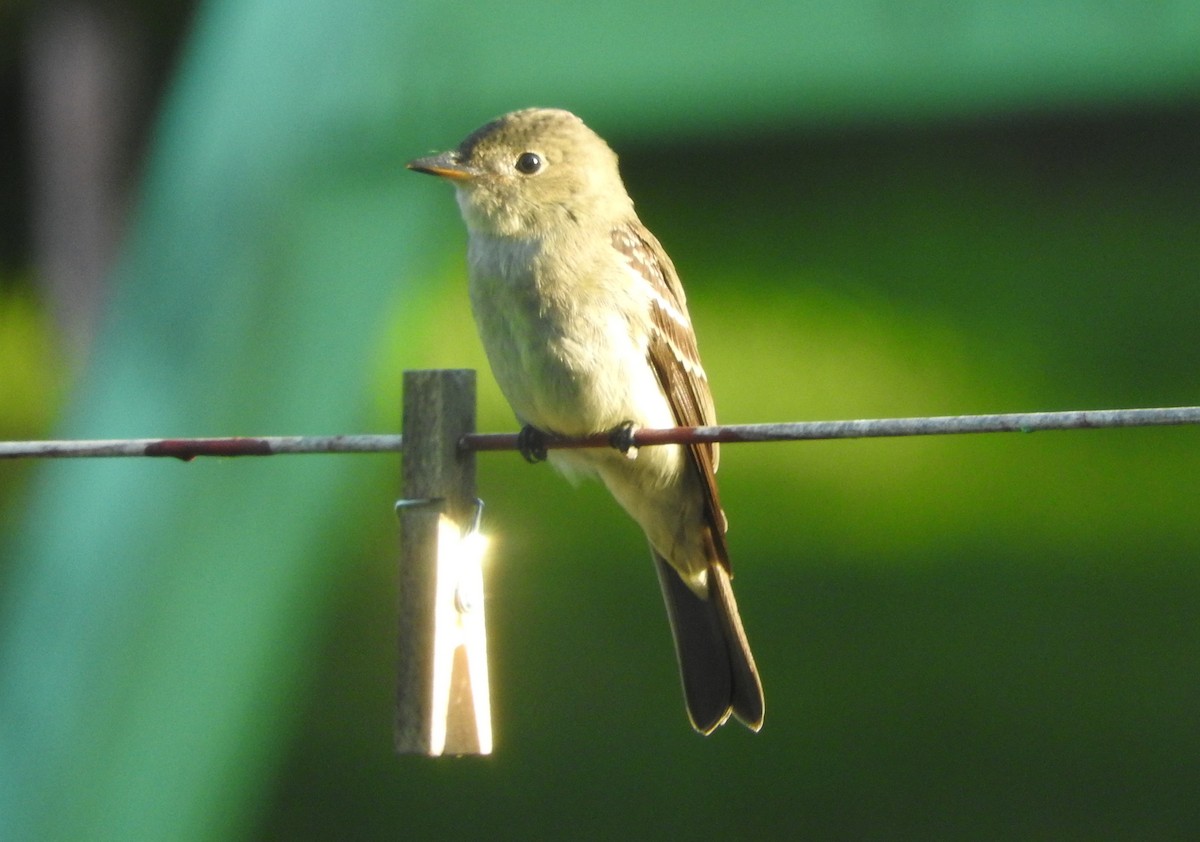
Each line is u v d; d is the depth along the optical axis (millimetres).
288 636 11156
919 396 19672
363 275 11703
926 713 12633
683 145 20453
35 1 23109
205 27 13023
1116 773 11617
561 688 13383
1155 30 12727
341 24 12219
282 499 11297
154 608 10781
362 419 12695
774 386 20141
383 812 11617
